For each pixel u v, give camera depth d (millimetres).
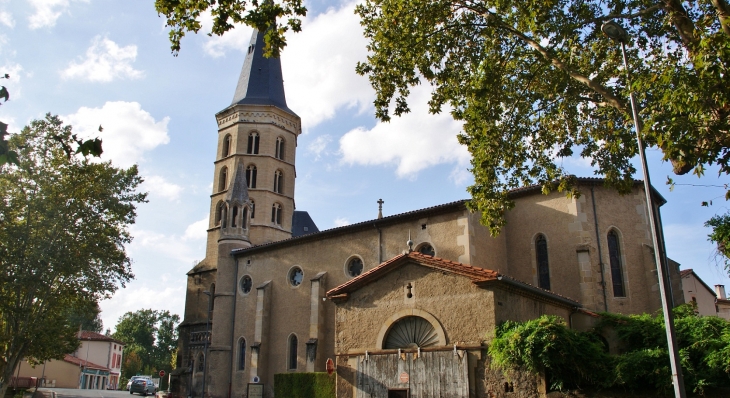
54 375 70562
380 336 20062
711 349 16547
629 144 20750
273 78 56969
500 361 16875
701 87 13773
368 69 21828
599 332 21828
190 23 17344
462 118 22391
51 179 35719
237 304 41031
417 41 20344
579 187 29547
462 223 29891
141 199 38969
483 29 20797
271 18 17469
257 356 36688
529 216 30984
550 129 23656
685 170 15391
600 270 28250
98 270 37156
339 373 20609
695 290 43250
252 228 50906
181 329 47312
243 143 53281
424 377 18656
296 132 57188
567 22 20219
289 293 37562
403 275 20297
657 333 19859
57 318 36594
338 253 35500
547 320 16594
